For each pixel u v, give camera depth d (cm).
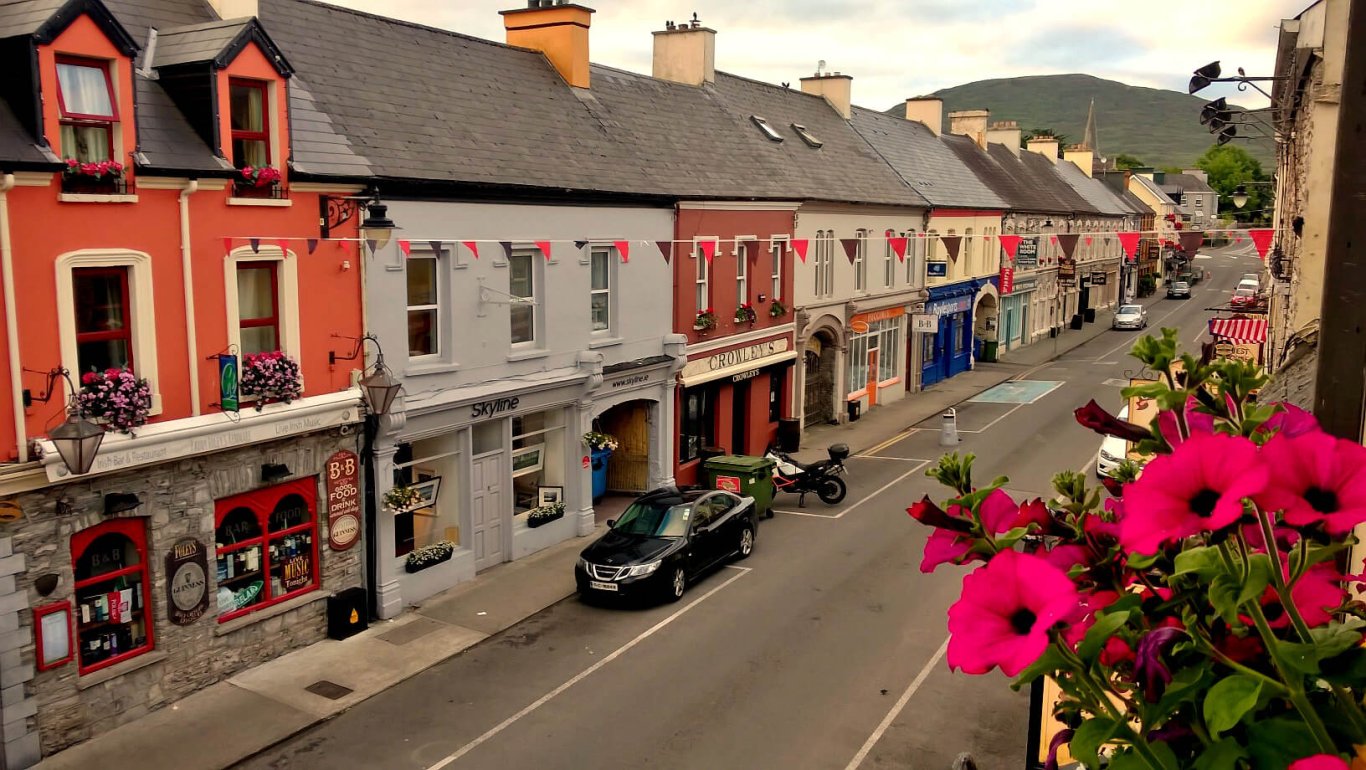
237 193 1302
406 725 1206
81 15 1101
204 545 1269
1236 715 215
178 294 1234
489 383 1709
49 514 1096
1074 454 2655
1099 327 5781
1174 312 6106
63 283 1109
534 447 1920
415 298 1598
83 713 1143
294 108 1456
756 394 2639
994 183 4503
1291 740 231
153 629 1220
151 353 1205
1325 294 342
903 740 1173
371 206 1285
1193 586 257
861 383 3356
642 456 2225
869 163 3416
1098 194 6206
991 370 4334
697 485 2375
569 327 1895
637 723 1215
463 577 1700
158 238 1208
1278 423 270
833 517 2139
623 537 1686
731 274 2441
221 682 1305
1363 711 238
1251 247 10544
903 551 1886
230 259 1287
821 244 2927
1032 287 5006
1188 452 222
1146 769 238
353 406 1441
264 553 1368
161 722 1197
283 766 1109
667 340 2172
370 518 1506
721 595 1667
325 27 1694
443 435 1669
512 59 2111
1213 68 1755
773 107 3191
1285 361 1259
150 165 1177
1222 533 217
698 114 2645
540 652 1430
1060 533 286
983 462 2592
